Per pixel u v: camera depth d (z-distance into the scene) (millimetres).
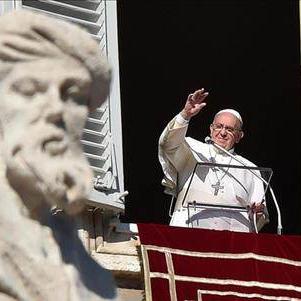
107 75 9570
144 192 40656
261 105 41094
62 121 9453
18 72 9430
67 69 9484
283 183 40219
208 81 41375
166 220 40594
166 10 41375
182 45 41906
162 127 41125
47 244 9328
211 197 29703
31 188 9344
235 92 41125
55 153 9391
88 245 28219
